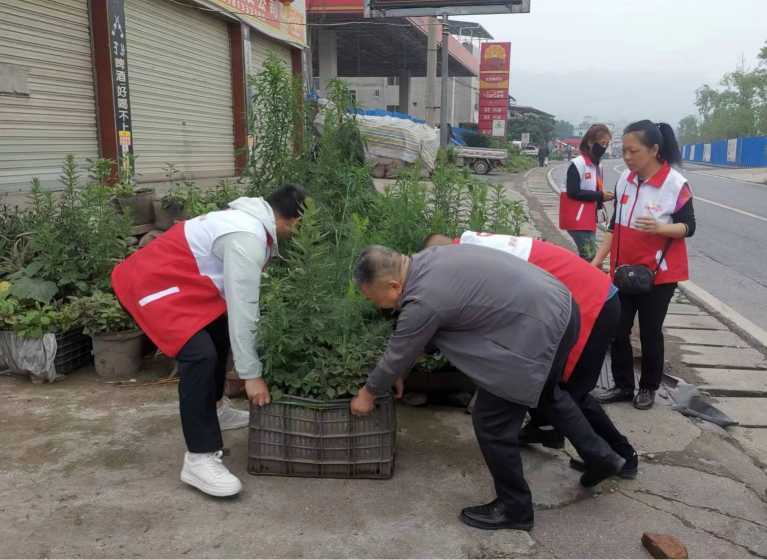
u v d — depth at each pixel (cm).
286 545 282
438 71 3897
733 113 6850
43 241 496
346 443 333
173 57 942
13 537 282
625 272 404
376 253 281
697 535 300
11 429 384
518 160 3700
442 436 390
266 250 328
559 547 288
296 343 329
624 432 405
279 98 668
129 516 300
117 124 776
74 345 477
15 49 642
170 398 434
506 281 277
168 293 312
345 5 2242
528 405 280
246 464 351
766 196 2094
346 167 636
